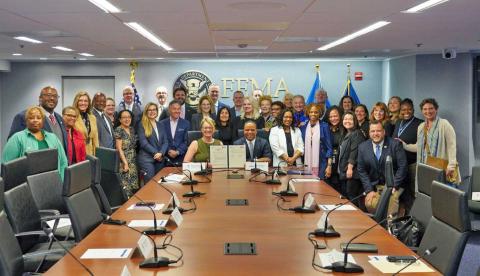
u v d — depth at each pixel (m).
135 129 7.92
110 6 5.30
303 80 12.94
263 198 4.60
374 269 2.61
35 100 12.91
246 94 12.89
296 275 2.52
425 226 3.71
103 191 4.70
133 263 2.71
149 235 3.28
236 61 12.82
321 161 7.18
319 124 7.23
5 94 12.88
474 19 6.13
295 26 6.86
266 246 3.03
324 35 7.82
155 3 5.11
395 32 7.41
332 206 4.22
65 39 8.20
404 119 7.34
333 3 5.11
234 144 6.97
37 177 4.55
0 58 11.99
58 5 5.21
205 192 4.91
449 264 2.84
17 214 3.65
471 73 10.65
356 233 3.34
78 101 7.09
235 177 5.88
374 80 12.91
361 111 7.30
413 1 4.97
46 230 3.63
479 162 10.65
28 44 8.93
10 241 3.00
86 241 3.14
